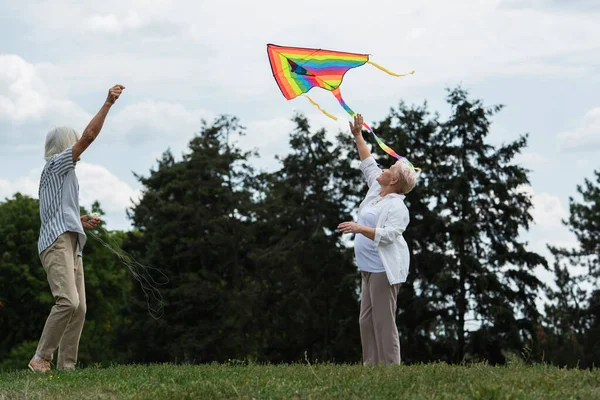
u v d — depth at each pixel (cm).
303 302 4300
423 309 3738
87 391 628
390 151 840
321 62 885
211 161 4788
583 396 542
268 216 4838
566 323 4866
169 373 712
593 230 5384
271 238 4578
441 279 3666
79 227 812
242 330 4603
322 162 4378
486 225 4009
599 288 5000
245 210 4759
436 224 3812
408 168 791
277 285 4528
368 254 781
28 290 4597
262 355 4378
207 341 4275
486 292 3775
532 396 529
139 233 5472
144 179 5056
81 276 838
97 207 4922
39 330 4769
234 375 675
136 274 912
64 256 799
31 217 4772
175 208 4584
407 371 653
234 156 4912
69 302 788
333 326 4206
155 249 4528
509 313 3662
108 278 4828
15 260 4672
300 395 575
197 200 4753
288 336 4391
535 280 3938
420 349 3825
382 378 612
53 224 802
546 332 4550
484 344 3650
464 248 3906
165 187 4831
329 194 4434
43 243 802
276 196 4878
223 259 4688
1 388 638
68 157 805
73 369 791
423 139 4150
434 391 560
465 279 3841
